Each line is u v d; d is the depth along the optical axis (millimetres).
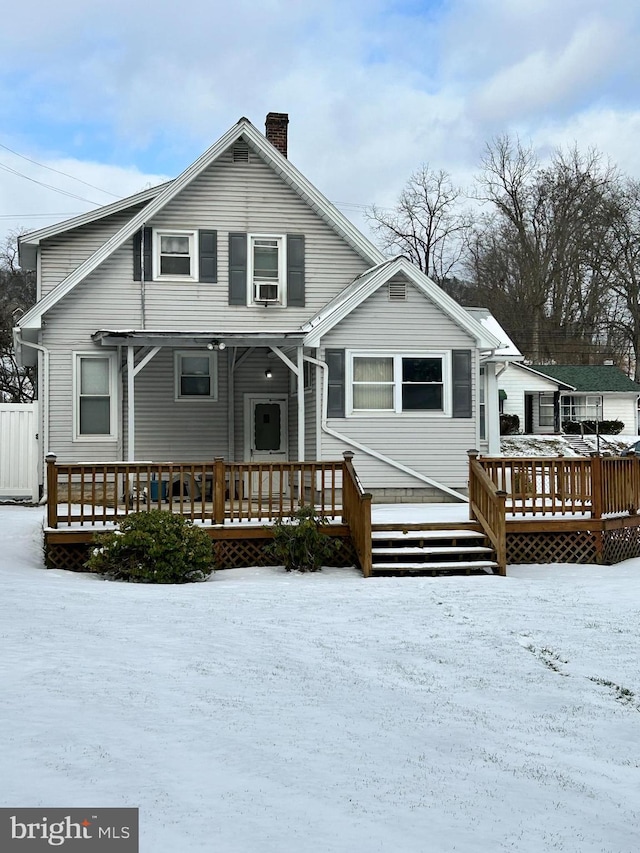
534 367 54938
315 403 18812
